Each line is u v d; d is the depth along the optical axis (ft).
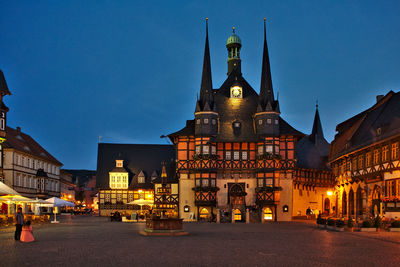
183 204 183.11
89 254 54.19
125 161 251.60
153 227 86.99
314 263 46.96
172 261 48.14
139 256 52.29
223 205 180.55
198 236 84.53
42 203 134.62
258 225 134.62
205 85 185.88
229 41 213.46
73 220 172.14
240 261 48.32
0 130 164.04
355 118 173.88
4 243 68.08
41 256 52.16
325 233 93.61
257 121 183.83
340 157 165.99
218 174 182.60
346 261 48.49
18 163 208.33
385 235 86.17
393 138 118.93
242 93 194.29
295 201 196.24
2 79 162.40
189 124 192.13
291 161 181.98
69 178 340.80
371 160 136.67
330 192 178.50
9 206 189.67
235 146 184.03
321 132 250.16
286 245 66.08
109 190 242.37
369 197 138.51
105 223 144.46
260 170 179.52
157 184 203.10
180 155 185.47
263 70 186.80
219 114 188.24
